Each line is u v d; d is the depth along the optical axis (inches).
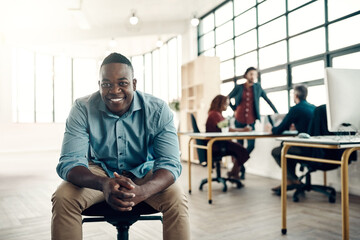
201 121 243.8
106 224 100.5
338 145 70.4
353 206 116.7
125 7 272.8
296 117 127.6
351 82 79.7
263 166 192.5
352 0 149.4
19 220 106.3
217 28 269.4
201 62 247.6
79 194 45.7
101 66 48.8
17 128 392.5
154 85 400.8
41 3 259.4
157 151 52.6
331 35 161.3
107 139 52.4
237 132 148.9
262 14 213.9
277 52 199.6
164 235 46.9
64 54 429.7
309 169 130.2
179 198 46.9
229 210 114.7
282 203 88.7
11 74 372.8
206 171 213.0
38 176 199.0
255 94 185.0
